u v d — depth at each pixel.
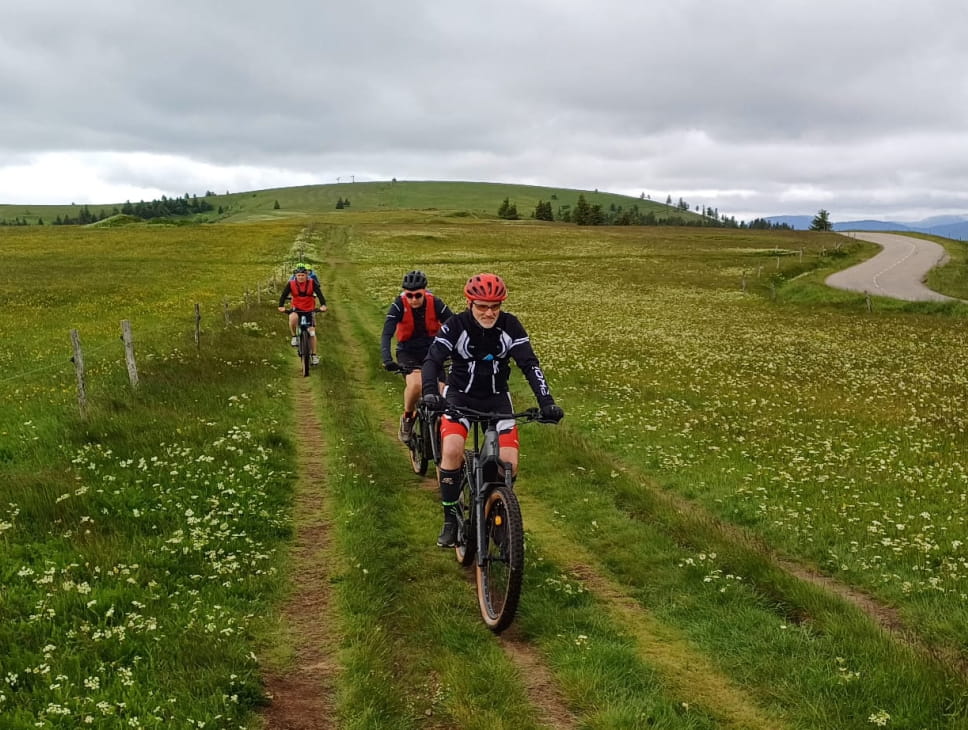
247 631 5.59
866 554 7.61
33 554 6.48
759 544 7.94
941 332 30.30
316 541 7.71
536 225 133.75
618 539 7.91
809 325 32.59
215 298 34.44
